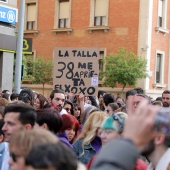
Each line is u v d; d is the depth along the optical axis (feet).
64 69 36.99
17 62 47.75
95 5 102.53
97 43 101.50
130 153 5.97
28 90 29.53
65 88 36.88
